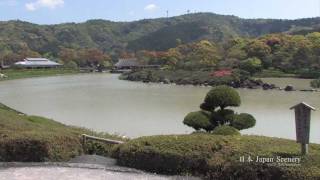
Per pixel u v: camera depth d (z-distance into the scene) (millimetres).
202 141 10945
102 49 187000
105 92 56812
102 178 10633
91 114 35125
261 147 10117
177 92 55562
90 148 13477
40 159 12312
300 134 9352
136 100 45625
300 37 94125
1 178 10805
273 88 59938
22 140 12383
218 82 68188
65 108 39656
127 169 11266
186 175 10445
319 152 9625
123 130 27141
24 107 41281
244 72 76188
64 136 12883
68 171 11352
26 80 89750
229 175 9641
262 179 9180
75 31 196750
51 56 149250
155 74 84625
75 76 105562
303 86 61562
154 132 26234
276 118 31234
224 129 13773
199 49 100188
